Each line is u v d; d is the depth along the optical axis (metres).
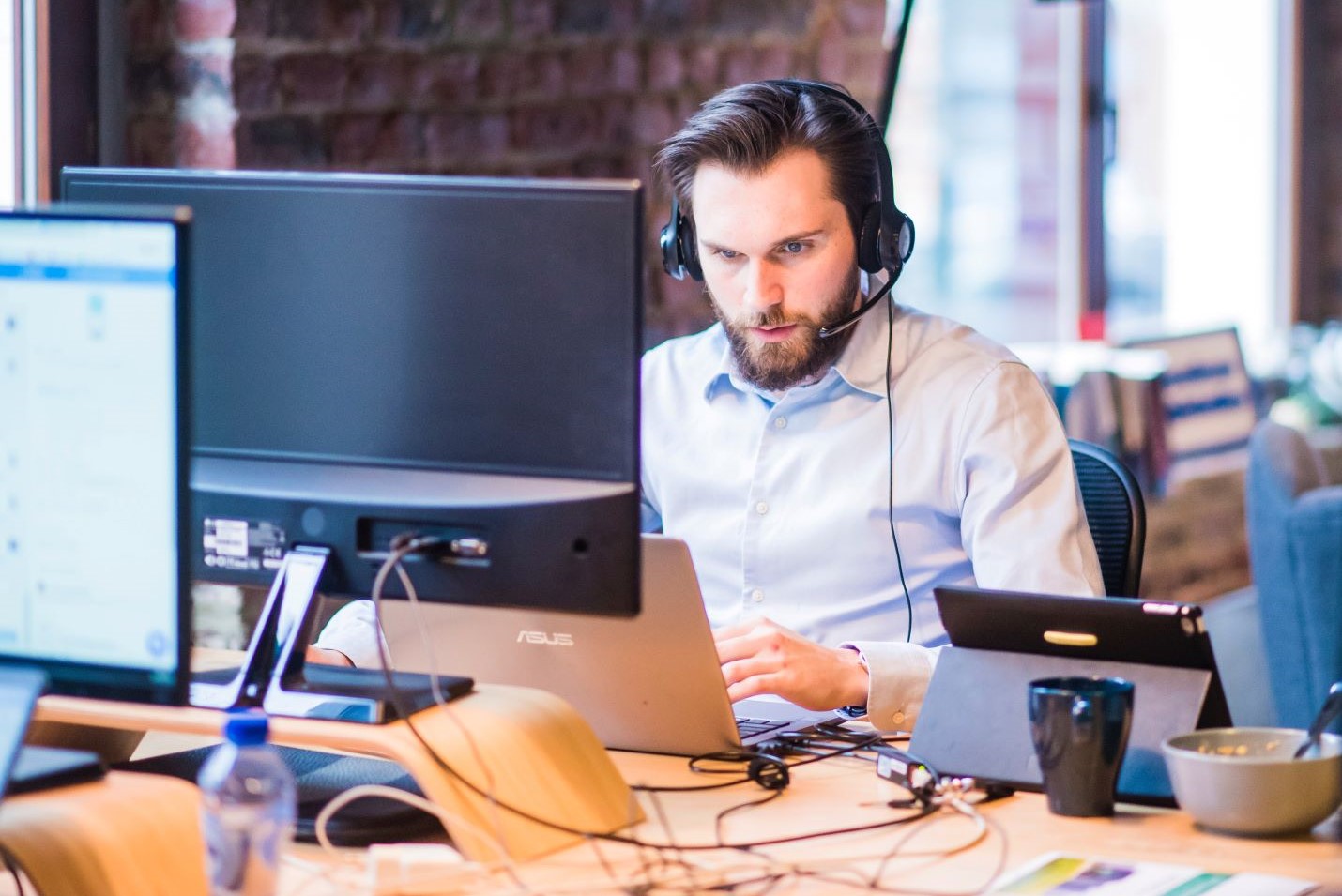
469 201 1.68
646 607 1.89
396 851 1.56
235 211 1.77
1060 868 1.53
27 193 3.05
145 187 1.82
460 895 1.50
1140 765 1.75
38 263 1.51
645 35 3.79
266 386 1.77
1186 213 6.28
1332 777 1.63
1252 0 6.51
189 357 1.48
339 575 1.75
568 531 1.67
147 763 1.87
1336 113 6.70
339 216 1.73
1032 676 1.83
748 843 1.63
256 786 1.45
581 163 3.69
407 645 2.05
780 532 2.49
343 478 1.74
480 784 1.62
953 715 1.85
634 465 1.65
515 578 1.69
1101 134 5.77
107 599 1.52
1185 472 5.40
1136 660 1.80
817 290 2.33
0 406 1.53
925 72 5.38
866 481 2.46
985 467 2.39
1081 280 5.78
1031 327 5.74
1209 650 1.75
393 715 1.68
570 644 1.95
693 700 1.91
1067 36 5.74
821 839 1.64
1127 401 5.22
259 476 1.77
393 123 3.33
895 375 2.49
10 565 1.54
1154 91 6.09
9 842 1.45
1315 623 3.82
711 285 2.38
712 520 2.56
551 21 3.61
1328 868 1.54
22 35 3.03
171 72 3.13
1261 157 6.63
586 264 1.65
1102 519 2.48
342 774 1.84
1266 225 6.68
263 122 3.12
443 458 1.71
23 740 1.47
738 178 2.29
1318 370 6.30
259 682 1.73
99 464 1.51
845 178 2.30
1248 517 4.06
